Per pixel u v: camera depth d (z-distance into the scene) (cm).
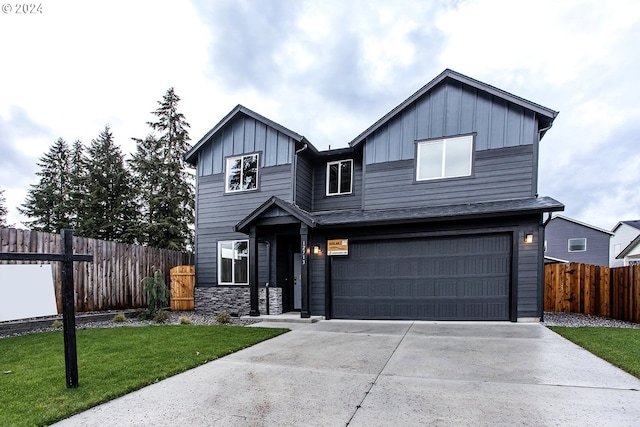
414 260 852
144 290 945
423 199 925
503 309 775
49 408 313
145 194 2030
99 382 381
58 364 451
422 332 676
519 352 505
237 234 1105
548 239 2455
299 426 283
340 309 905
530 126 838
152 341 593
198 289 1123
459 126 905
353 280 900
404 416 298
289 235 1041
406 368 438
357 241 903
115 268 961
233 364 464
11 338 631
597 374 401
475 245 805
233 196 1124
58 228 2275
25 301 696
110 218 2139
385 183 971
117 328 740
